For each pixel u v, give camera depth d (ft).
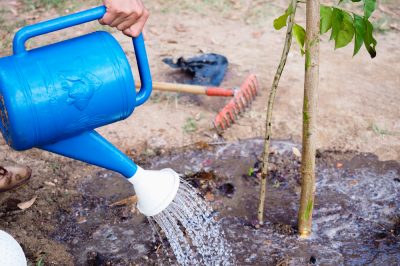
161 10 17.89
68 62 5.76
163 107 13.00
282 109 12.75
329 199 10.25
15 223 9.77
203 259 8.91
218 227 9.55
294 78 14.02
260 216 9.55
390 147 11.50
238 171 10.98
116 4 5.92
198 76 13.84
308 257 9.03
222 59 14.38
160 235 9.41
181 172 10.96
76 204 10.28
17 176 10.42
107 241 9.45
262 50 15.49
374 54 7.95
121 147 11.71
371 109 12.73
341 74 14.20
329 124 12.18
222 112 11.98
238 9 17.97
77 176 10.99
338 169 10.96
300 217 9.21
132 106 6.16
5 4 18.31
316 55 7.72
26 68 5.60
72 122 5.81
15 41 5.67
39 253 9.14
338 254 9.07
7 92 5.48
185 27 16.87
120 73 5.93
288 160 11.20
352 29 7.71
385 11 17.63
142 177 6.56
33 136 5.67
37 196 10.43
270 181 10.72
